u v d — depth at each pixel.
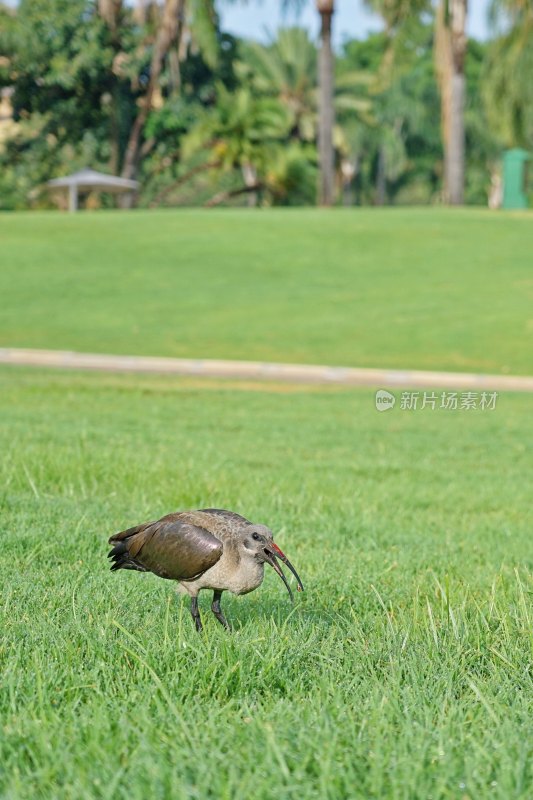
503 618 5.56
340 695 4.25
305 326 31.44
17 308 33.22
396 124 102.06
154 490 9.71
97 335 30.05
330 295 35.41
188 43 66.38
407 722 3.92
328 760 3.47
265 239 43.19
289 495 10.29
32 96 65.62
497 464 13.93
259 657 4.73
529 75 55.09
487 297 35.09
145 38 65.06
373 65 106.12
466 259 40.44
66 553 7.17
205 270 38.66
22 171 68.62
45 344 28.61
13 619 5.41
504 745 3.69
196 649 4.80
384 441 15.77
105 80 65.12
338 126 92.00
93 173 56.03
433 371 25.80
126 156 67.44
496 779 3.50
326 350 28.52
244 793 3.30
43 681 4.31
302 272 38.56
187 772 3.47
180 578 5.34
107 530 7.91
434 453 14.69
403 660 4.86
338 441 15.44
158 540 5.36
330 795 3.33
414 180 109.50
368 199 110.06
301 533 8.58
